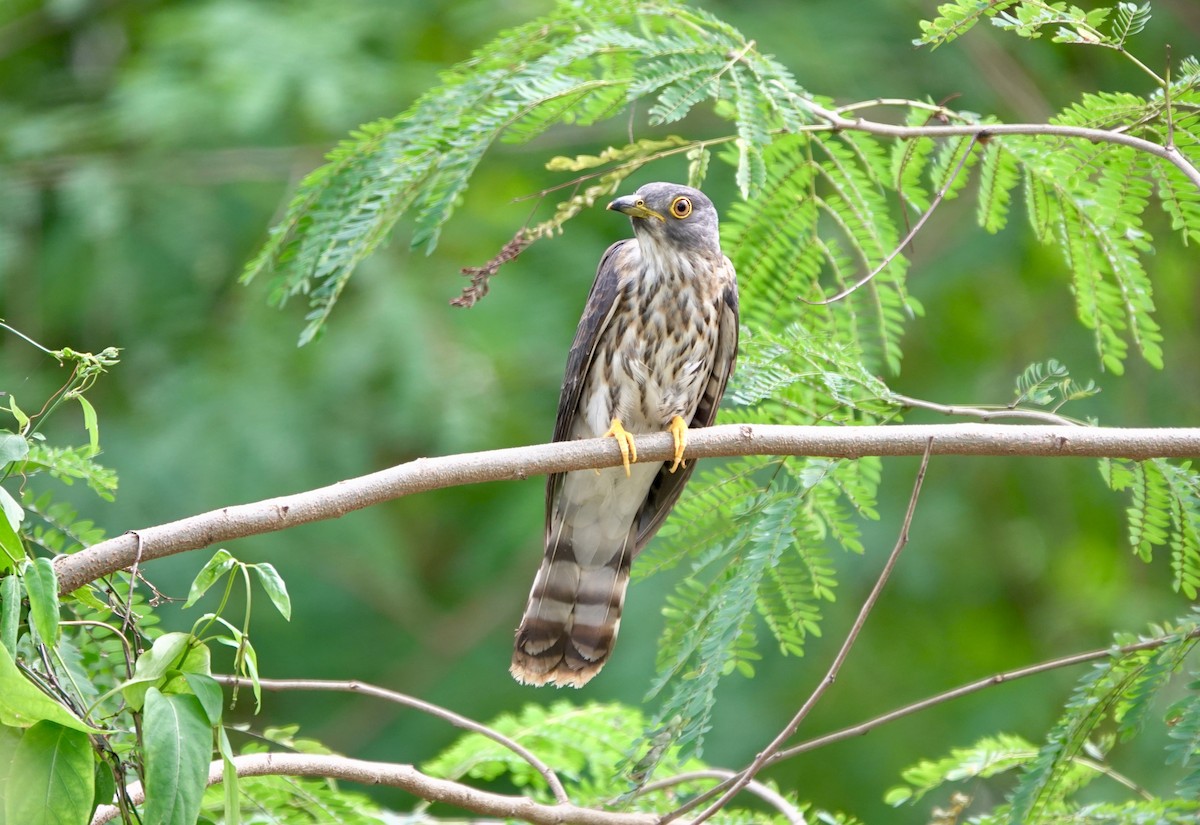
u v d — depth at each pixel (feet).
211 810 19.76
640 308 26.96
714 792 19.75
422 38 44.50
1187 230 22.41
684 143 22.34
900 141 23.35
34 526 19.06
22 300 41.83
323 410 40.47
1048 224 23.44
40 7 46.80
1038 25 20.43
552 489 27.25
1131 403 42.60
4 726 14.38
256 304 42.27
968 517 44.27
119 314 41.83
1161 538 21.13
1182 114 20.86
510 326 40.93
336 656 43.70
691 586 21.86
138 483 39.17
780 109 20.39
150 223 41.93
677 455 22.35
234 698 15.23
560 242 43.06
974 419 43.06
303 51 40.88
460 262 42.34
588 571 27.22
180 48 42.78
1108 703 19.31
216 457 39.34
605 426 27.66
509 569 44.52
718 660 19.33
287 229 22.59
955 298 45.62
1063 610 45.21
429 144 21.26
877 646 42.80
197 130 41.57
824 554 21.94
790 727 18.39
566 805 20.92
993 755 22.62
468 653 44.55
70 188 41.24
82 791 14.02
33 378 41.32
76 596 16.92
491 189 44.39
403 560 43.68
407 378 39.22
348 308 41.57
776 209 23.99
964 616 45.14
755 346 22.89
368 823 20.80
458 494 46.68
